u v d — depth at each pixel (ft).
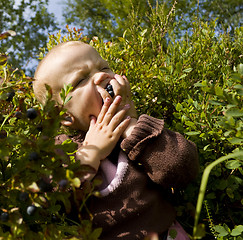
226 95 3.44
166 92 6.04
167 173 3.91
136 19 7.61
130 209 3.90
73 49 4.48
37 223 3.53
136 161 4.09
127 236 3.83
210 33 6.95
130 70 6.39
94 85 4.33
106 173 4.06
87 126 4.47
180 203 4.76
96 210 3.93
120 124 4.19
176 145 3.99
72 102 4.33
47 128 2.98
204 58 6.65
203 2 22.06
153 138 3.99
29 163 2.81
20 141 2.88
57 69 4.38
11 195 3.03
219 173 4.58
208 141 4.66
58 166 3.06
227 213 4.74
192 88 6.36
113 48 6.80
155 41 7.09
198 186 4.65
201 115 4.67
